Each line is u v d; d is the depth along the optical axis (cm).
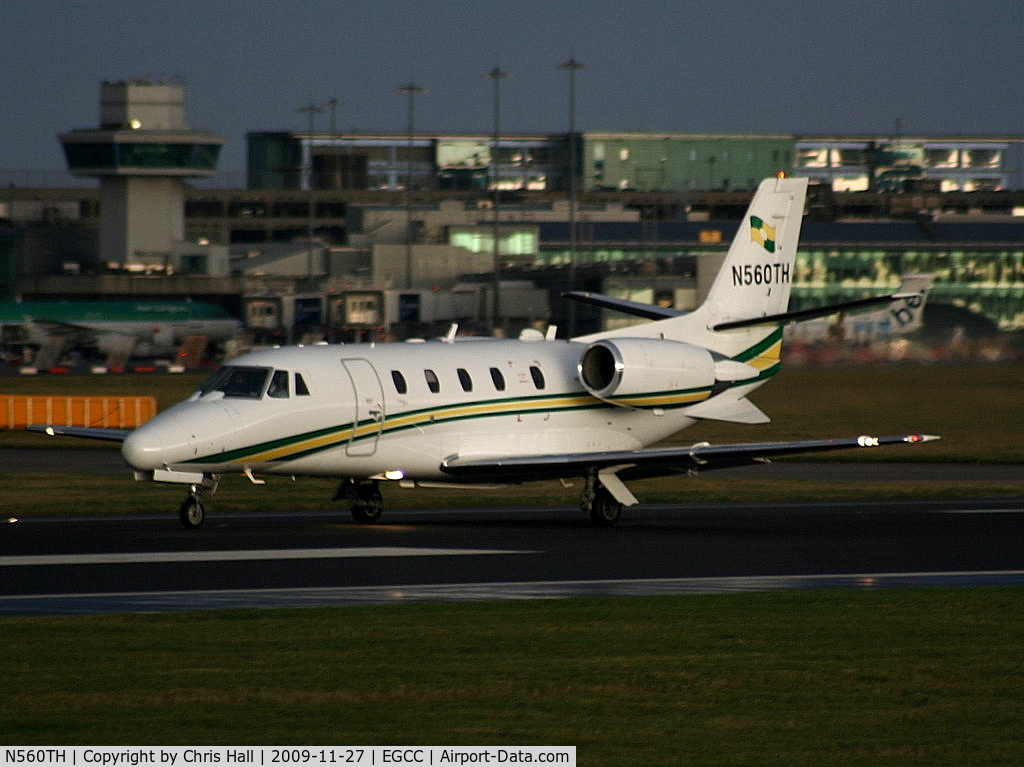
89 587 7231
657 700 4800
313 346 10894
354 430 10538
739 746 4250
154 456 9788
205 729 4388
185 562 8206
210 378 10569
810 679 5122
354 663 5344
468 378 11194
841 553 8862
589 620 6259
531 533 10100
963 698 4862
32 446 19825
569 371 11769
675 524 10912
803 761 4103
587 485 10844
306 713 4591
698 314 12519
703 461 10706
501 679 5091
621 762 4072
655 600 6825
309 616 6328
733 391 12519
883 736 4372
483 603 6719
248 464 10225
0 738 4278
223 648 5600
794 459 17938
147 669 5222
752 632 5988
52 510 11662
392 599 6906
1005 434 19800
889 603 6750
